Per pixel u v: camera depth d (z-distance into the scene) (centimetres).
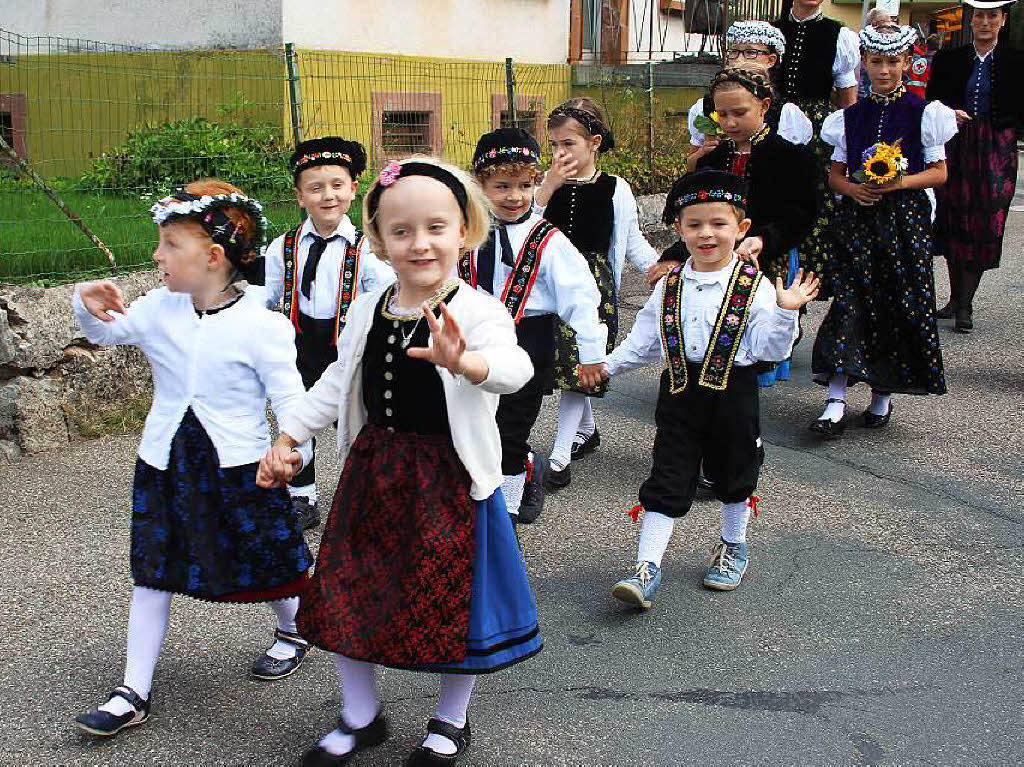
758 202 517
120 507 502
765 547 473
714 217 408
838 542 478
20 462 557
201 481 334
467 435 297
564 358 515
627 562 458
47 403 573
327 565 301
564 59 1311
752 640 393
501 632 304
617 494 532
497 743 329
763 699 354
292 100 813
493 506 306
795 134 591
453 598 294
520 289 460
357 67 1070
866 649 387
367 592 297
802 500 524
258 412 340
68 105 1031
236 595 337
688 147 1195
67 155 965
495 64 1195
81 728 322
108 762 317
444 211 295
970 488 540
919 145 594
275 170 821
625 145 1159
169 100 1056
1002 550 471
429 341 296
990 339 819
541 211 518
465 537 296
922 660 379
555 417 646
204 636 392
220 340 332
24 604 411
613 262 552
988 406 667
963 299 835
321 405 317
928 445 601
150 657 336
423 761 309
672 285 422
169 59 1067
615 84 1248
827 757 323
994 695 357
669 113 1241
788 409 667
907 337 602
